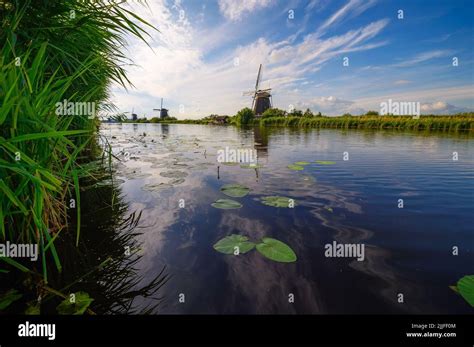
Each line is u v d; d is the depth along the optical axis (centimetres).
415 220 235
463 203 280
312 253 177
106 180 366
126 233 204
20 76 135
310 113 3744
